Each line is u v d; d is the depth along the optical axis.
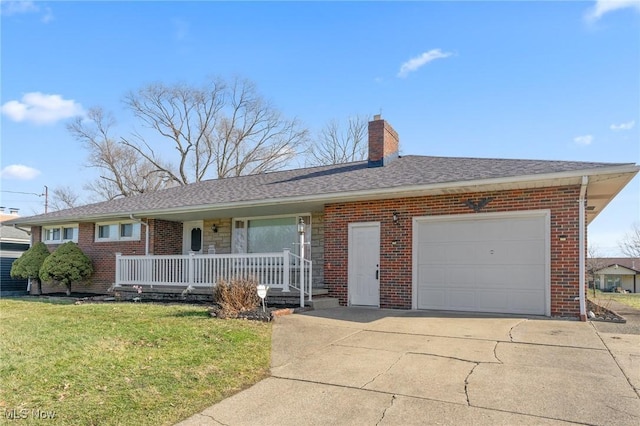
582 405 4.42
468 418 4.18
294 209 13.55
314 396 4.82
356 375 5.49
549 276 9.41
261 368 5.79
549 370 5.51
